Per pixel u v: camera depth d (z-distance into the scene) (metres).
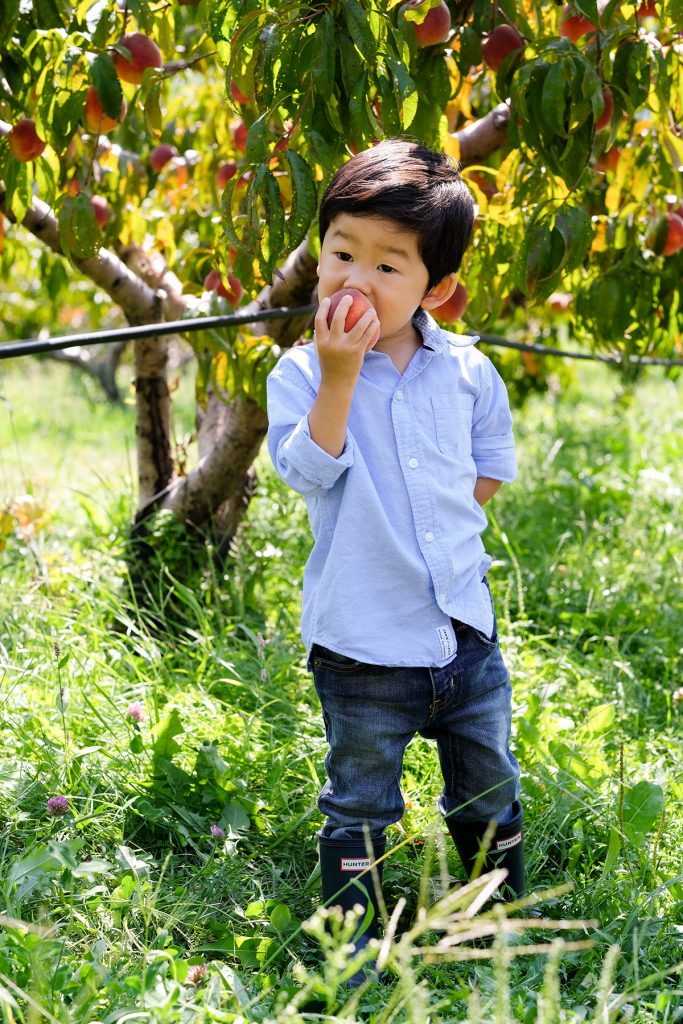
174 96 4.36
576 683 3.00
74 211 2.42
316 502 1.78
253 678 2.83
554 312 4.30
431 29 2.11
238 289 2.80
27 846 2.00
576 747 2.39
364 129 1.88
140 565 3.36
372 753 1.78
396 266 1.69
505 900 1.93
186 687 2.74
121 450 6.64
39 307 7.02
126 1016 1.45
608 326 3.08
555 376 7.62
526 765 2.35
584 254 2.34
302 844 2.19
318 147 1.94
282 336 3.08
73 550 3.82
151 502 3.45
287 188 2.44
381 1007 1.63
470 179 2.65
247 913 1.87
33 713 2.44
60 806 2.04
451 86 2.32
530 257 2.33
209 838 2.12
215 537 3.44
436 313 2.55
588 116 2.13
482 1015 1.55
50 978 1.56
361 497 1.72
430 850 1.61
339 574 1.73
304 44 1.90
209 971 1.68
